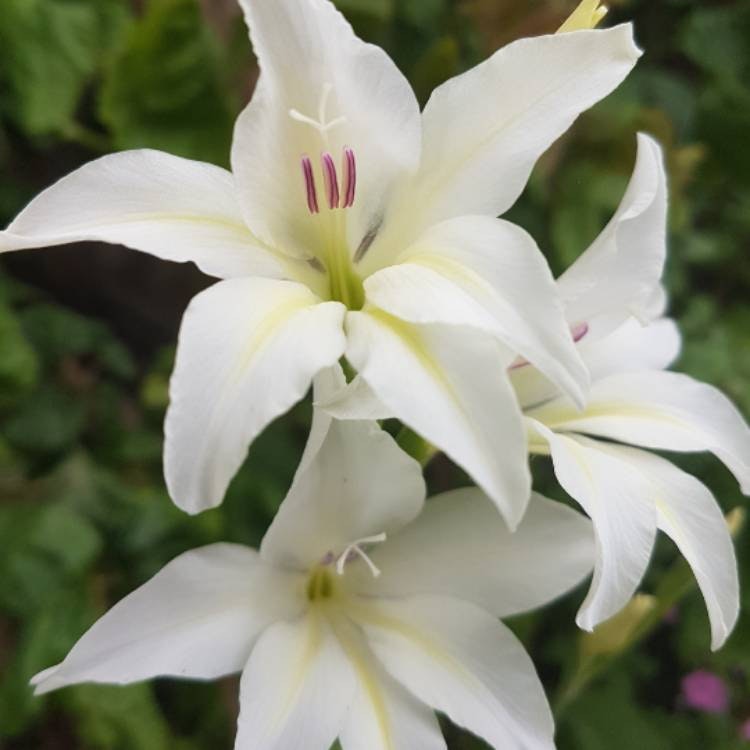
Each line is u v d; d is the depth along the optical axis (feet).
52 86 0.99
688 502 0.47
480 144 0.46
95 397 1.01
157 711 0.89
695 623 1.03
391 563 0.50
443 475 1.01
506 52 0.46
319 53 0.44
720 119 1.20
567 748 0.98
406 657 0.47
